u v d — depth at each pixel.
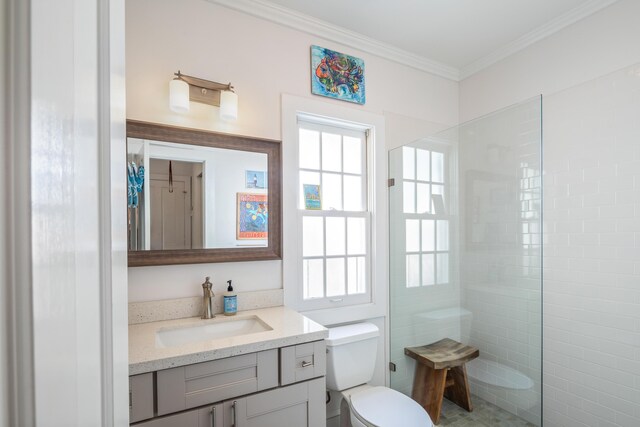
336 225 2.13
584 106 1.85
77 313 0.24
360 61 2.18
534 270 1.71
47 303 0.19
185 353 1.13
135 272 1.52
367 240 2.24
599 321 1.77
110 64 0.32
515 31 2.09
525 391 1.77
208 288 1.59
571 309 1.89
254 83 1.82
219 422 1.18
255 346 1.25
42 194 0.19
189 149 1.63
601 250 1.76
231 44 1.76
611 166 1.73
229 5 1.75
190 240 1.62
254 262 1.80
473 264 2.02
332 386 1.79
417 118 2.43
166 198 1.57
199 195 1.65
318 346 1.39
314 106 2.00
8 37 0.17
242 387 1.23
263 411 1.26
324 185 2.12
